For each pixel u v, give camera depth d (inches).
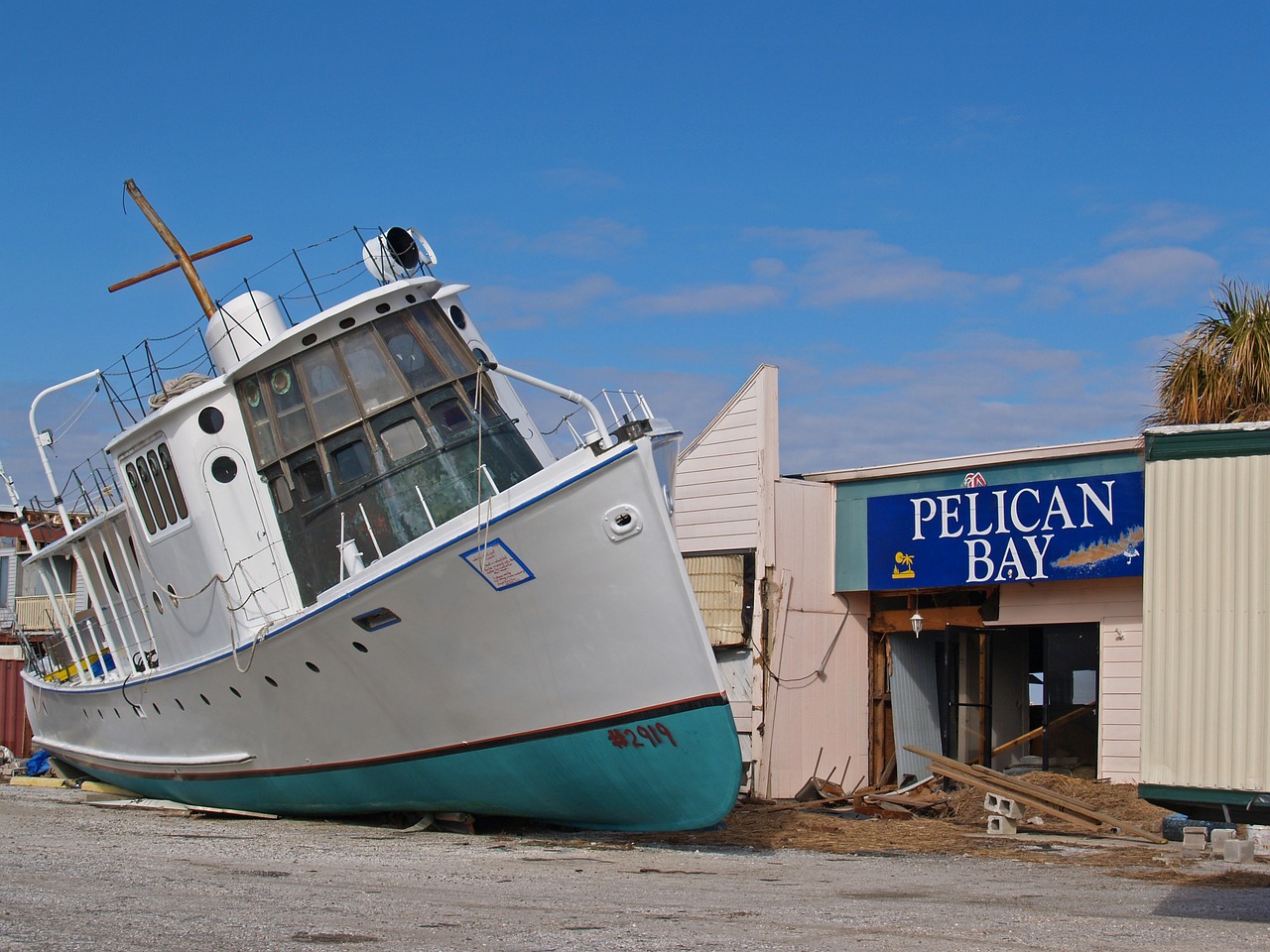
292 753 569.3
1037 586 714.2
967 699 766.5
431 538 483.5
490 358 607.5
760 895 367.6
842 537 783.1
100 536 716.0
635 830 527.2
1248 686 325.7
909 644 799.7
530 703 497.7
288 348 558.3
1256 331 623.5
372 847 483.8
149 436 583.2
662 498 470.0
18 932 276.7
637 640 474.6
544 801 518.3
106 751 727.7
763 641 737.0
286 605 551.2
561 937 284.8
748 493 760.3
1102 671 677.9
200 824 572.7
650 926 303.1
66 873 381.1
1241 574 330.6
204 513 560.4
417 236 595.2
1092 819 564.7
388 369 555.8
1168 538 342.3
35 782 852.0
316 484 549.6
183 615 591.8
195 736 617.3
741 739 746.2
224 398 566.6
